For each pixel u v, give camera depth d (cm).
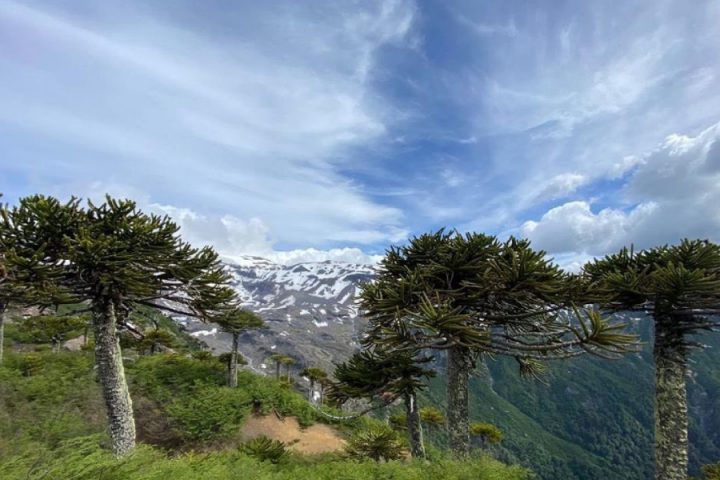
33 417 1297
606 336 684
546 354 866
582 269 1213
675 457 1072
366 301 997
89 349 2834
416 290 919
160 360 2450
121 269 1013
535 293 874
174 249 1188
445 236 1080
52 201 1033
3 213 968
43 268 927
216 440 1848
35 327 2850
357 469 975
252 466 1063
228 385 2316
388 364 1028
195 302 1252
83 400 1541
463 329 741
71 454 495
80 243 939
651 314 1116
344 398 1088
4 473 445
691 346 1091
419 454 1031
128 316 1364
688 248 1074
